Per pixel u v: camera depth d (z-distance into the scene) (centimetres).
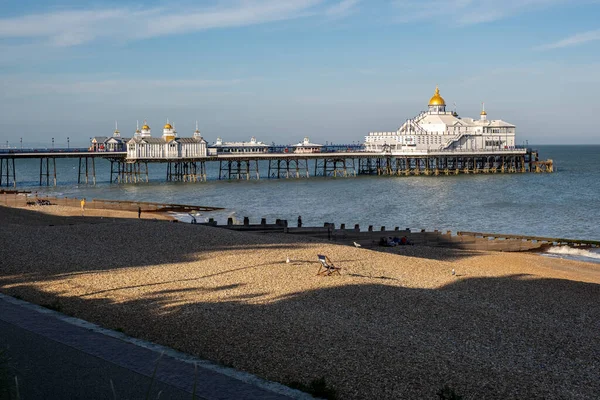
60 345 1825
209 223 6019
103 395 1436
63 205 9450
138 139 17062
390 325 2516
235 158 18075
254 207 10431
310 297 2909
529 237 6581
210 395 1463
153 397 1430
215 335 2211
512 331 2575
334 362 1950
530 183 16362
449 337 2411
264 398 1463
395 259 4322
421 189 14412
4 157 15212
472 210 10038
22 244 4084
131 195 12888
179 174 17950
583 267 5147
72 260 3634
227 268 3591
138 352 1780
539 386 1888
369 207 10438
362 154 19425
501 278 3853
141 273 3350
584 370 2123
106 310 2525
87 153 16362
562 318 2905
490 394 1773
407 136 19862
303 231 5894
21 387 1481
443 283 3544
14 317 2155
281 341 2161
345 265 3925
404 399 1670
